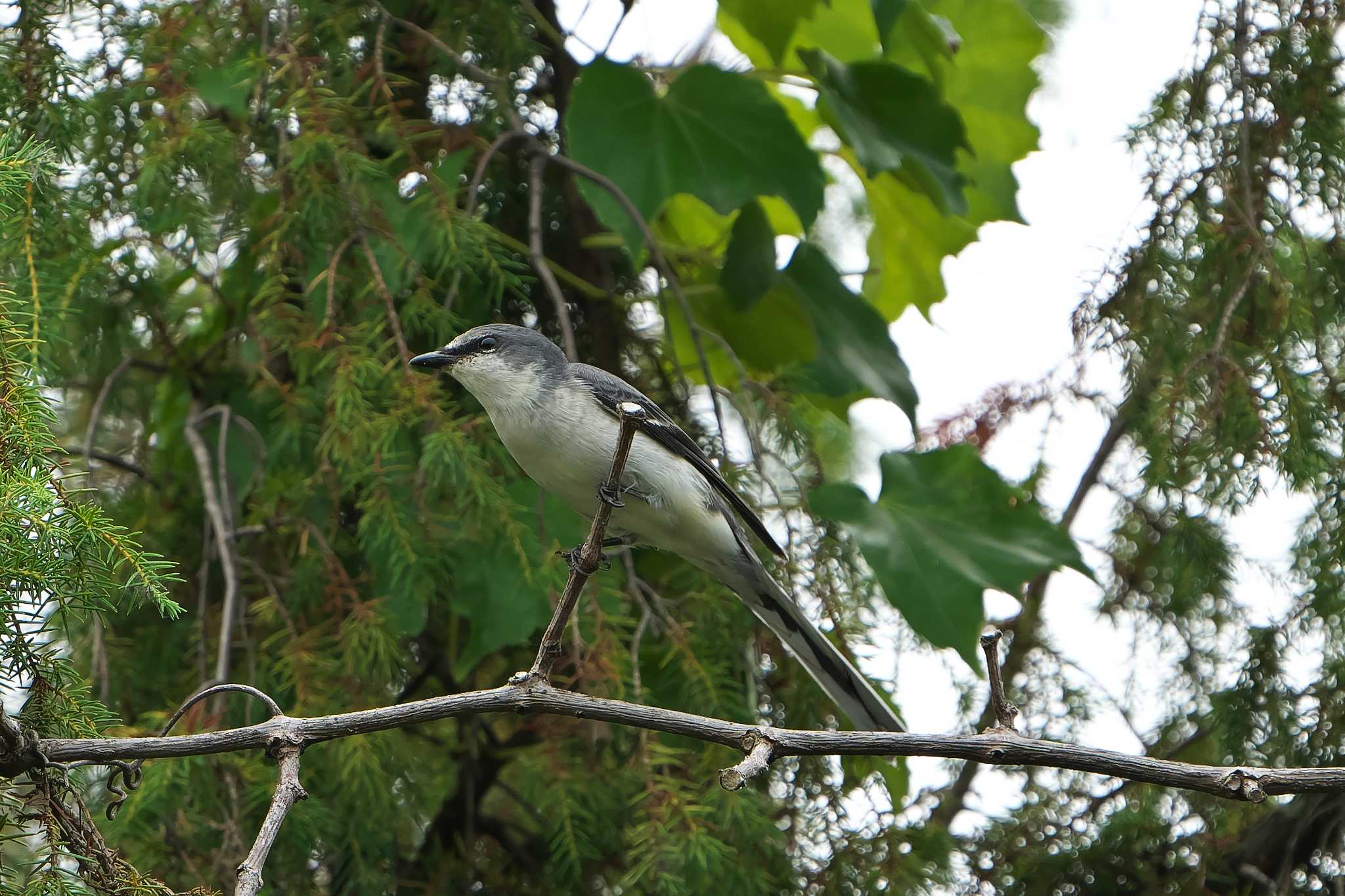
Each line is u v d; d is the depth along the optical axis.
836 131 10.51
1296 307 9.71
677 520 9.50
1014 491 9.60
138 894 5.73
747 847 8.80
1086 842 10.41
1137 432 10.49
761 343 10.87
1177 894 9.98
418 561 8.66
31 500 5.31
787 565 9.59
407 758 9.24
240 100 9.09
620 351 11.32
